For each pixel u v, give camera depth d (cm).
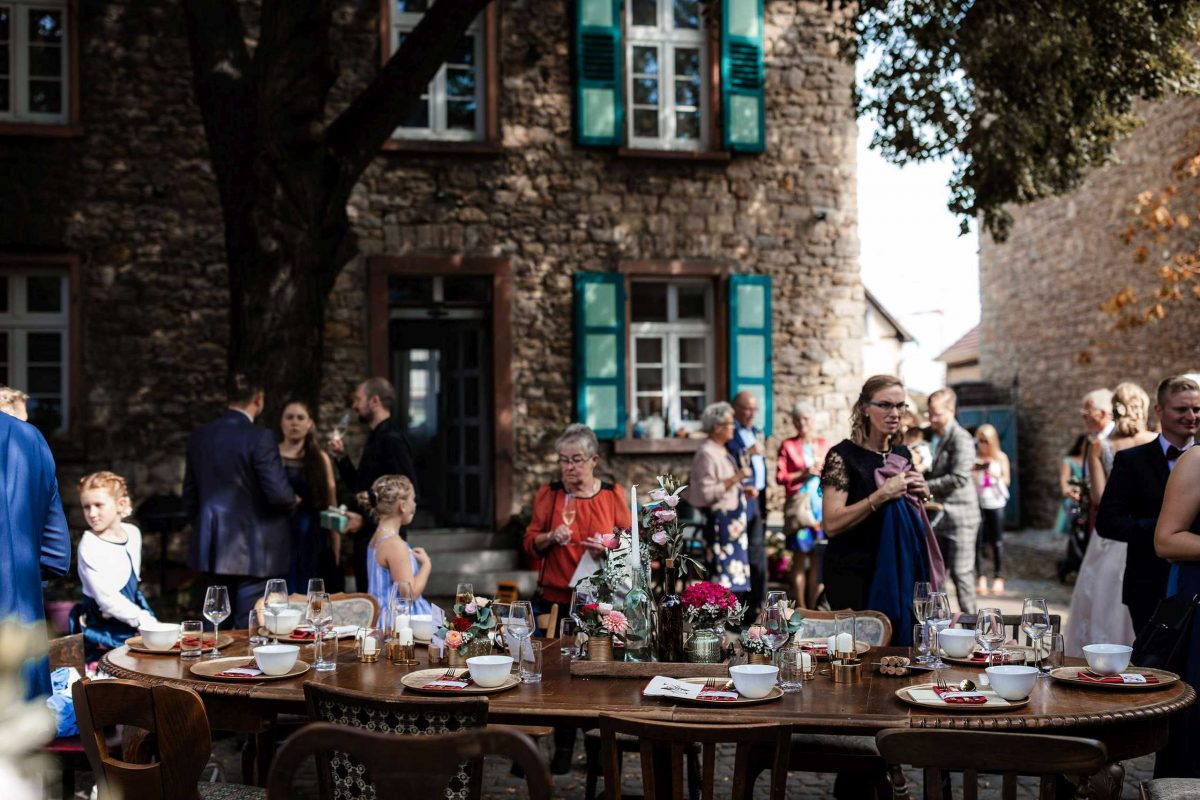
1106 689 345
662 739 282
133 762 367
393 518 514
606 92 1097
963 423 1967
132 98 1030
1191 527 393
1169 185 1174
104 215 1023
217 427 598
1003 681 325
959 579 789
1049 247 1778
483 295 1107
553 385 1093
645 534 400
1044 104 902
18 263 1011
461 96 1098
